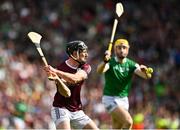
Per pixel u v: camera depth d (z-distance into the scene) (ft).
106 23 273.75
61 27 270.26
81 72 104.27
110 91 122.11
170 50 251.19
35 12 277.23
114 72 121.49
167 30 264.31
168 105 210.59
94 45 255.70
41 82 215.72
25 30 266.16
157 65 244.01
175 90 223.30
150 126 188.96
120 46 121.39
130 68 122.31
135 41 257.34
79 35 266.77
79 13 280.51
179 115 206.08
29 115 188.14
